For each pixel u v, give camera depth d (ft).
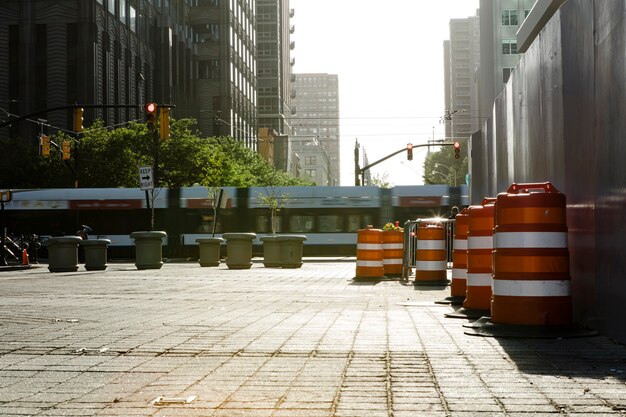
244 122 349.82
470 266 32.78
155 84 248.32
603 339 24.97
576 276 29.60
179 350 23.00
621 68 23.53
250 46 370.53
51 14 195.62
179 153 165.07
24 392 17.06
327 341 24.67
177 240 132.77
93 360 21.33
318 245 131.95
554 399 15.66
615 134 24.30
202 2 312.50
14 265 105.50
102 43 201.26
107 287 56.24
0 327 29.35
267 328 28.45
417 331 27.22
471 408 14.93
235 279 66.23
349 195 132.16
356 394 16.40
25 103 195.62
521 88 40.34
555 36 32.19
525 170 39.06
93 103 193.26
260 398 16.12
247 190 133.28
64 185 164.66
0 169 168.55
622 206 23.73
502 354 21.79
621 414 14.34
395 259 65.77
